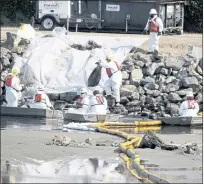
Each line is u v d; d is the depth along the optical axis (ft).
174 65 358.43
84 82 352.08
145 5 458.09
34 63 360.69
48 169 191.01
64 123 292.20
